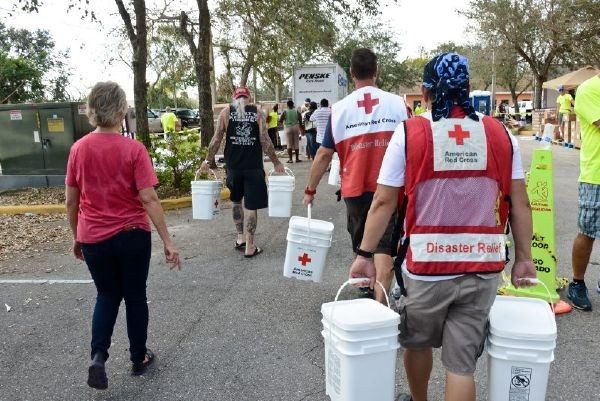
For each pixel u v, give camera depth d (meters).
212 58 20.92
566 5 29.81
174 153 10.23
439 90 2.34
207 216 6.20
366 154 3.91
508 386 2.33
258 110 6.09
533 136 26.08
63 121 10.87
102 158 3.27
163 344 4.08
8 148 11.12
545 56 34.19
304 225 4.18
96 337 3.34
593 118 4.08
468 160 2.28
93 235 3.30
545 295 4.43
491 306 2.40
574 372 3.48
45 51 35.06
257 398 3.31
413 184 2.31
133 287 3.51
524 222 2.41
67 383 3.57
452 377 2.36
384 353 2.28
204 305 4.83
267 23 18.73
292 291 5.11
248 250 6.29
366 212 3.96
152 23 17.27
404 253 2.38
